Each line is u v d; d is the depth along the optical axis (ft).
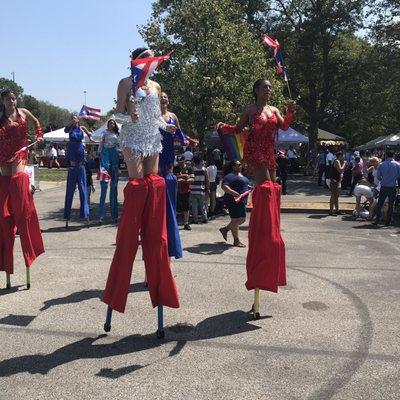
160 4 46.68
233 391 12.53
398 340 15.83
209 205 44.60
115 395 12.33
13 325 16.84
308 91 117.91
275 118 17.95
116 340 15.69
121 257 15.42
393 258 28.09
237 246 30.71
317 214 47.80
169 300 15.64
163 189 15.67
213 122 44.98
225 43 44.34
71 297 19.89
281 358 14.44
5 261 20.54
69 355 14.57
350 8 101.30
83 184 37.50
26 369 13.69
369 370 13.71
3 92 19.92
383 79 97.71
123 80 15.35
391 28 95.86
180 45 45.50
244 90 43.83
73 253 28.17
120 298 15.44
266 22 112.68
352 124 144.25
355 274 24.16
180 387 12.73
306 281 22.70
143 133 15.24
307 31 105.50
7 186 20.42
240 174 30.63
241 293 20.63
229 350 14.98
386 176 40.78
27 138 20.62
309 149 112.88
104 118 39.14
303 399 12.16
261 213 17.58
